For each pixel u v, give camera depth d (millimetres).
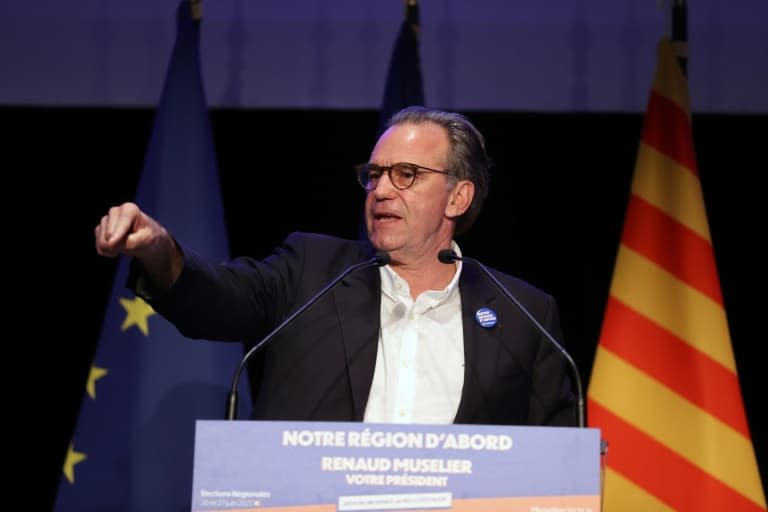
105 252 2928
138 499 5230
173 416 5324
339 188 6727
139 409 5320
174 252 3246
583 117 6805
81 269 6656
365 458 2459
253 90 6801
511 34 6875
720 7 6855
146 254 3049
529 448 2527
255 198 6719
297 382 3633
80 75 6758
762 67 6809
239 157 6746
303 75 6820
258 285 3736
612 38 6867
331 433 2461
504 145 6801
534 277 6703
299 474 2441
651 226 5730
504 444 2518
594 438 2570
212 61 6812
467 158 4039
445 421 3641
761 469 6484
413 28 6133
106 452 5281
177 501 5250
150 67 6773
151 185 5566
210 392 5367
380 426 2475
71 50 6773
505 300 3975
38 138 6719
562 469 2535
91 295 6656
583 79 6836
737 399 5480
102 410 5324
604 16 6883
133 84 6758
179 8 5883
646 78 6832
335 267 3980
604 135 6797
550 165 6777
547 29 6875
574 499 2529
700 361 5516
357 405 3568
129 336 5402
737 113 6773
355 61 6832
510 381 3756
